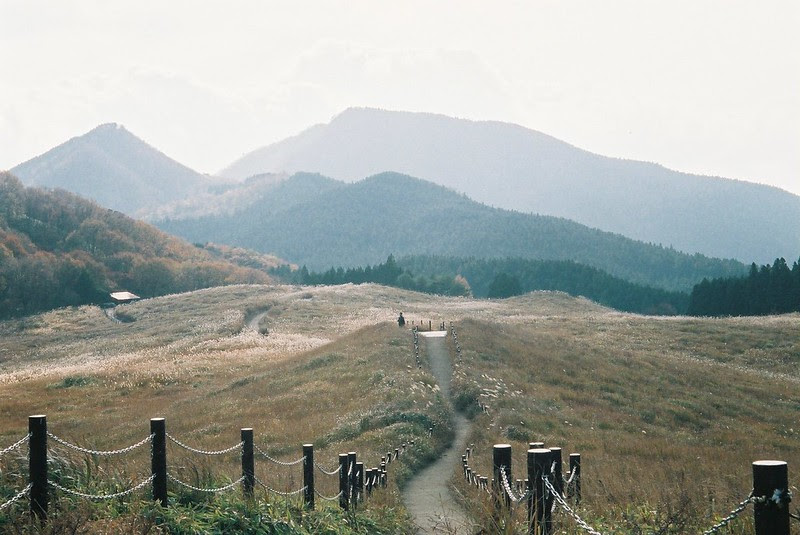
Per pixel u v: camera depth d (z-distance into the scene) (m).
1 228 166.88
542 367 46.50
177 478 11.34
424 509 15.84
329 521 11.98
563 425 31.62
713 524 9.13
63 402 46.28
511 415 30.62
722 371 51.97
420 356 48.22
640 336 67.94
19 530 8.24
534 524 7.93
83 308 125.25
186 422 34.47
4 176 191.50
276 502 11.52
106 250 181.75
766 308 105.25
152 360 62.94
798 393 46.38
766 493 5.23
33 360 81.00
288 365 49.78
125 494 10.12
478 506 10.53
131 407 43.44
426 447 24.42
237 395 41.38
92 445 12.70
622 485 14.32
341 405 34.34
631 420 35.62
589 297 186.00
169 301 118.31
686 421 37.25
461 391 36.09
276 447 25.92
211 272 181.50
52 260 147.12
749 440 32.56
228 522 10.09
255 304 104.00
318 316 90.31
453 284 167.88
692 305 119.50
